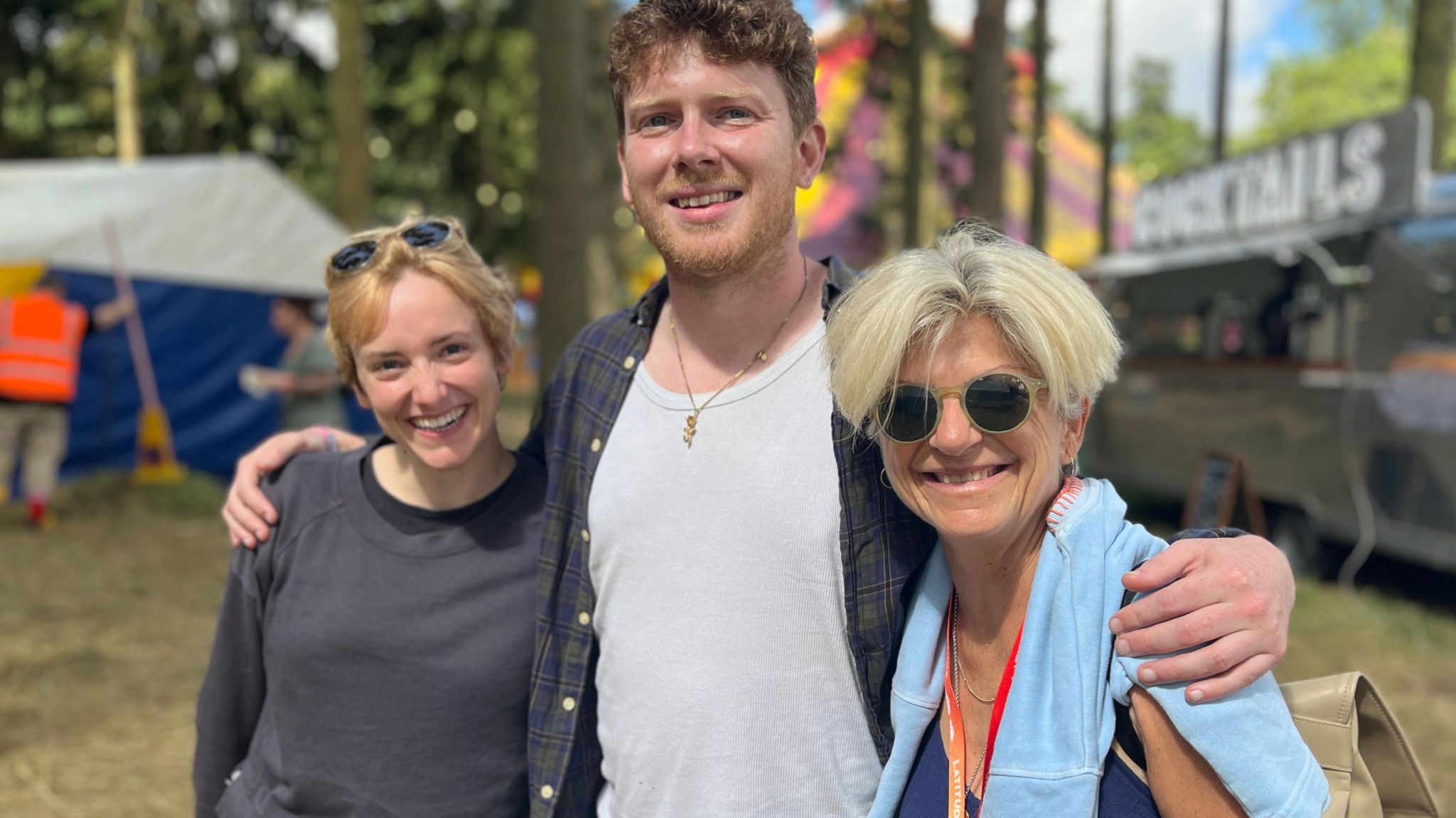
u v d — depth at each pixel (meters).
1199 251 7.13
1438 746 3.81
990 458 1.24
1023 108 20.42
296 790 1.56
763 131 1.47
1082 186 21.70
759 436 1.48
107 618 5.32
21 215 7.95
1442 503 4.75
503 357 1.69
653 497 1.52
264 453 1.72
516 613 1.62
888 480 1.39
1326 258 5.55
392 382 1.55
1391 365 5.06
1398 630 5.05
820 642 1.43
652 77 1.49
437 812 1.55
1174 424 7.42
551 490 1.66
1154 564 1.15
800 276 1.58
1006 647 1.33
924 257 1.28
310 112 19.95
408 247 1.54
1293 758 1.11
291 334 6.80
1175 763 1.14
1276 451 6.04
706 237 1.47
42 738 3.90
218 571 6.33
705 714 1.44
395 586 1.59
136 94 16.36
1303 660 4.72
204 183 8.58
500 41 19.59
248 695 1.69
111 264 8.01
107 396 8.34
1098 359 1.24
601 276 12.19
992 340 1.23
